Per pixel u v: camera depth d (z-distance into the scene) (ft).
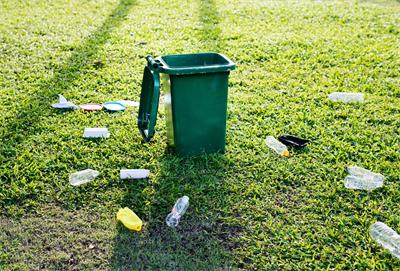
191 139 11.37
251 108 14.37
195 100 10.82
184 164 11.37
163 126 13.12
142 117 11.64
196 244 8.99
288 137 12.52
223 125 11.42
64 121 13.51
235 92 15.62
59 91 15.55
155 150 11.93
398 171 11.21
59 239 9.10
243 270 8.43
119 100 14.94
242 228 9.44
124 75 16.94
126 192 10.40
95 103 14.80
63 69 17.49
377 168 11.35
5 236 9.18
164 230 9.32
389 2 29.60
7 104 14.58
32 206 10.03
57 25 23.59
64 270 8.41
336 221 9.62
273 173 11.11
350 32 22.45
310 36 21.59
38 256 8.71
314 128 13.29
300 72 17.28
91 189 10.49
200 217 9.68
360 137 12.71
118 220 9.55
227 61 10.77
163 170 11.14
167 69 10.15
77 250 8.84
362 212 9.86
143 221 9.59
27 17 25.11
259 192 10.46
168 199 10.18
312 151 12.10
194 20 24.71
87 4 28.53
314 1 29.63
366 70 17.53
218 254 8.74
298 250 8.86
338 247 8.91
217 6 27.89
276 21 24.52
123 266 8.45
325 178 11.01
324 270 8.40
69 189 10.46
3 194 10.29
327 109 14.37
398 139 12.73
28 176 10.91
